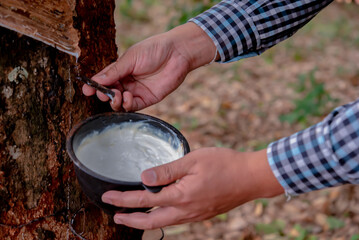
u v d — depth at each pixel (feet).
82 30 4.20
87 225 4.94
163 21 16.61
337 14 17.83
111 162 4.30
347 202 8.98
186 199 3.76
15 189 4.30
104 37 4.54
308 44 15.67
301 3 5.18
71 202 4.74
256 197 3.91
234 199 3.86
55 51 4.10
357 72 13.99
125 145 4.47
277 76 13.74
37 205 4.50
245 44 5.13
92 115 4.66
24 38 3.89
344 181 3.53
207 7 8.33
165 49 4.76
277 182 3.72
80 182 3.94
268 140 10.94
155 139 4.51
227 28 5.01
